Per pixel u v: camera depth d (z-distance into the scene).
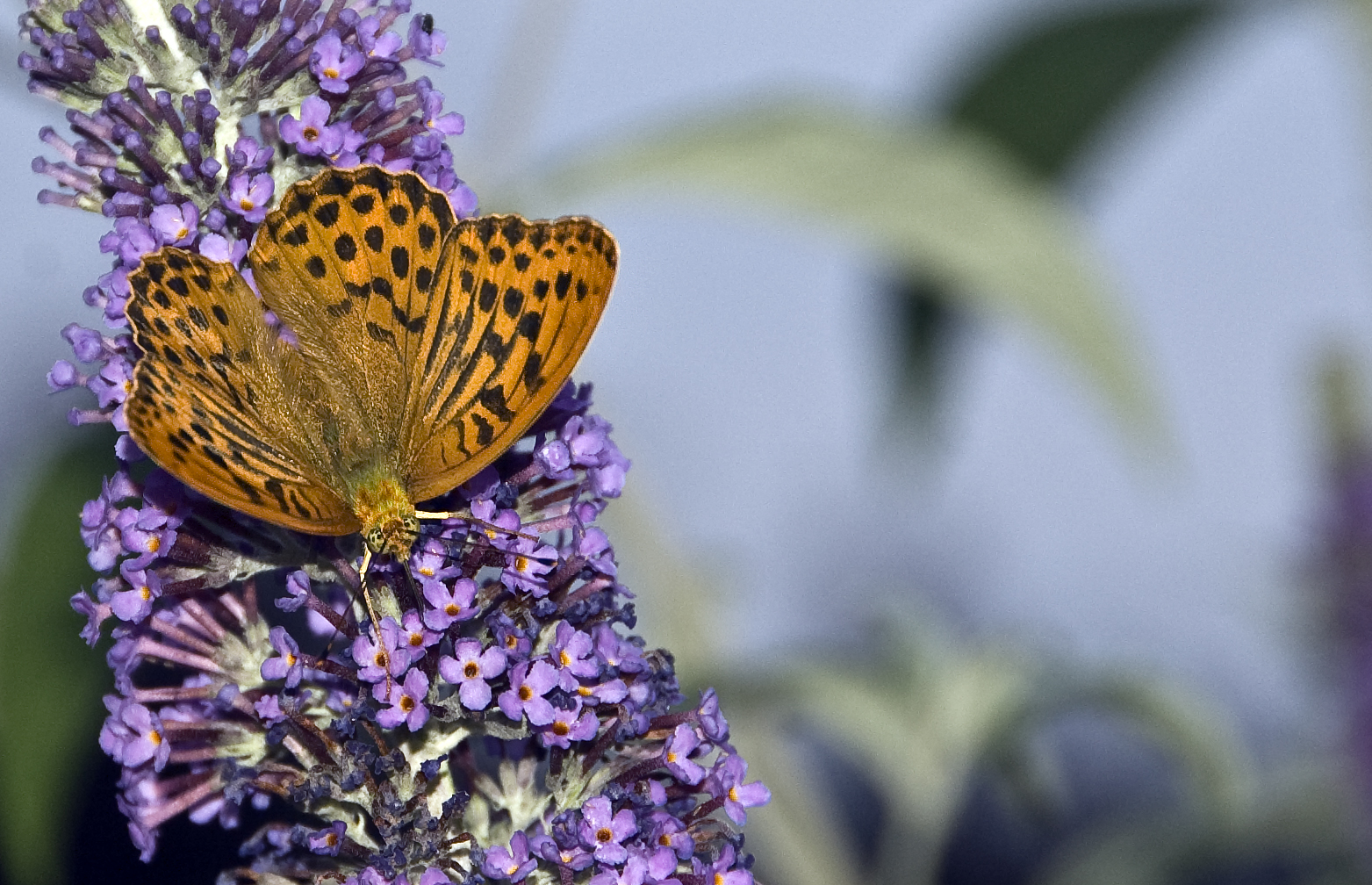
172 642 1.06
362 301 1.06
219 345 1.06
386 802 1.04
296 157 1.06
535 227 1.06
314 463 1.06
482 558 1.05
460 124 1.07
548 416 1.06
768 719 1.22
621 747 1.06
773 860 1.21
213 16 1.06
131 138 1.05
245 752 1.06
